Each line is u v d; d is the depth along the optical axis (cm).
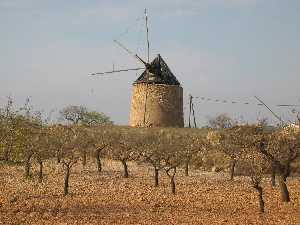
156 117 9644
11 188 5362
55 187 5547
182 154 7069
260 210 4162
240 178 6762
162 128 8981
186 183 6184
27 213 3891
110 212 4044
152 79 9800
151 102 9694
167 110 9719
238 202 4722
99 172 7125
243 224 3591
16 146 4038
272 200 4859
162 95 9700
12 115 4128
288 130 5244
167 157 6800
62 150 5947
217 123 9912
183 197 5009
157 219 3750
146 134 8244
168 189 5625
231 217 3888
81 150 6806
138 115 9788
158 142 7500
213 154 7769
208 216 3928
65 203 4472
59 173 6838
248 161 5153
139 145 7456
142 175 6931
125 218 3775
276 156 4859
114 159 8494
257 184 4181
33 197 4800
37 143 5647
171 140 7706
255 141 4962
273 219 3816
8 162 4031
